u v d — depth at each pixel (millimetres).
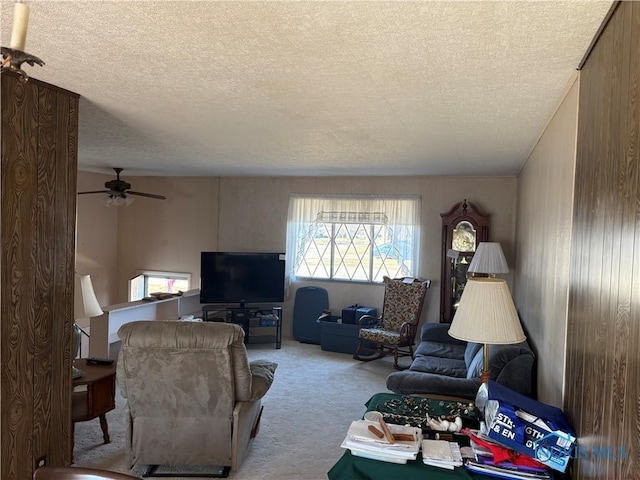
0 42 1901
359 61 2031
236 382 3010
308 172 6305
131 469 3133
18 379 2438
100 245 7621
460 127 3250
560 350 2248
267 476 3119
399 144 3969
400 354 6078
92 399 3227
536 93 2395
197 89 2545
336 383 5117
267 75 2264
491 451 1898
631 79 1246
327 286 6934
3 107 2312
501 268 5148
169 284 7773
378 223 6598
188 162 5609
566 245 2168
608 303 1401
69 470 1429
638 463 1111
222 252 6781
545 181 3047
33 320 2510
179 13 1606
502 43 1784
